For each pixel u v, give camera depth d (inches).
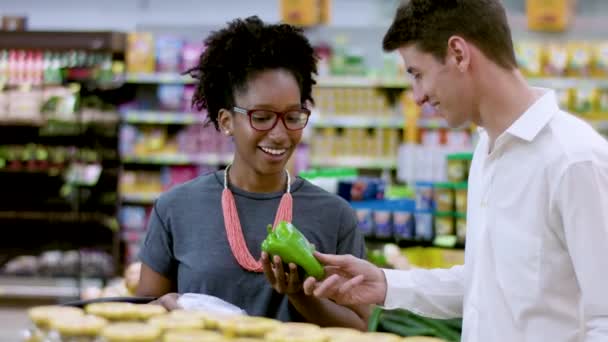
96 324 59.5
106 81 282.2
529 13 319.3
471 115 73.5
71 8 378.0
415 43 72.2
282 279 75.1
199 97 88.0
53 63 283.4
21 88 283.3
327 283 72.4
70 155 279.4
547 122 69.9
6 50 280.8
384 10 385.4
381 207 153.4
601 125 295.1
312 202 84.8
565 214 67.3
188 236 84.3
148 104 304.0
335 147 299.0
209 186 86.1
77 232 278.8
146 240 87.3
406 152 285.1
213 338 57.8
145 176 299.3
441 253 151.3
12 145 281.6
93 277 276.1
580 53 300.8
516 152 71.4
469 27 70.1
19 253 278.4
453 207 151.7
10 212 280.7
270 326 61.6
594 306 66.1
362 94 297.3
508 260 71.2
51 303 279.6
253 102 78.8
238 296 81.8
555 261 69.2
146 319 64.6
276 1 384.2
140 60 294.5
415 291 79.7
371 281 78.5
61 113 277.9
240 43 80.4
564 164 67.7
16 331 240.1
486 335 73.0
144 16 380.8
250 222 83.8
